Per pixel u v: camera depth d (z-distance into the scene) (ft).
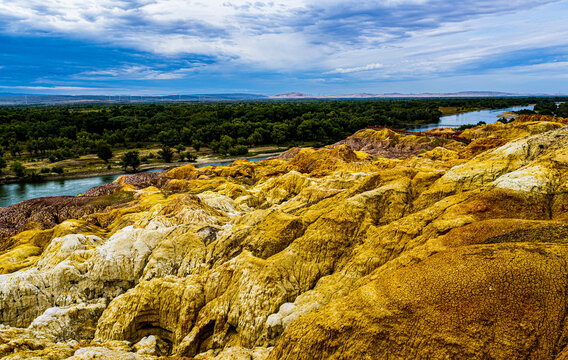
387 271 107.65
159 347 127.95
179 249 167.02
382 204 156.35
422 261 96.37
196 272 155.94
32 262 175.63
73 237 176.35
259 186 297.53
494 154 156.46
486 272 78.84
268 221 167.43
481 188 133.39
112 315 132.36
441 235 115.96
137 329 132.16
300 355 83.20
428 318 74.95
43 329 125.49
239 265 138.92
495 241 98.02
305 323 88.99
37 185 411.75
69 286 151.53
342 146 361.10
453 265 85.40
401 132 588.09
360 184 180.04
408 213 148.56
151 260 161.58
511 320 69.21
